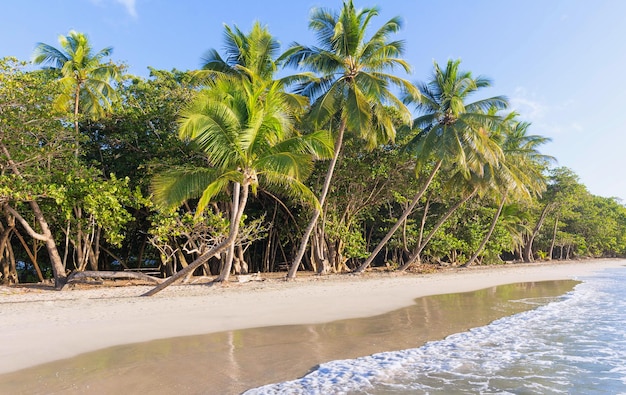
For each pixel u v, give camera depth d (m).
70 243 24.22
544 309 13.35
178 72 25.86
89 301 13.60
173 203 14.25
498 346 8.65
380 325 10.42
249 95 14.02
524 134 32.75
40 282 21.66
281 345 8.30
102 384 5.95
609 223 57.34
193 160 20.61
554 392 6.05
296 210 28.64
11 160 15.48
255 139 13.89
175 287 17.97
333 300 14.39
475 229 34.53
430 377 6.64
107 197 16.70
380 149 25.52
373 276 24.53
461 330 10.10
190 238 20.08
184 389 5.83
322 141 14.70
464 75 23.86
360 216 30.30
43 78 20.81
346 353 7.88
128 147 21.42
